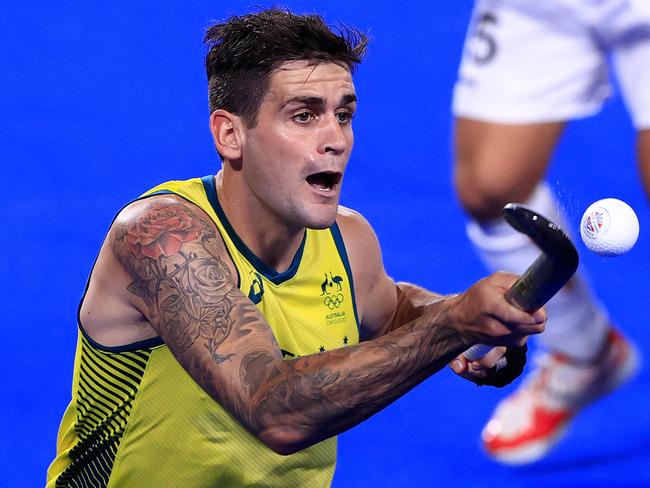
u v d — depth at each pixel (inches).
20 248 550.6
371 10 665.6
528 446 465.1
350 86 262.4
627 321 521.0
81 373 283.0
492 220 492.7
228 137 270.4
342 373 219.8
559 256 195.6
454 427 474.9
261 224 274.2
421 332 219.1
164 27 665.0
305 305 288.5
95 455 292.4
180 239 250.2
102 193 578.6
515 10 468.1
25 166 593.6
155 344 267.4
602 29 465.4
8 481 435.2
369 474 449.7
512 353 293.4
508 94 475.5
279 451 229.1
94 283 271.1
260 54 257.3
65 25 668.1
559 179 575.2
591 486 449.1
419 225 566.9
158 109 625.3
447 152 601.3
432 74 637.9
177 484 283.1
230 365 231.8
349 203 577.6
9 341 505.0
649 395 488.1
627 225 223.1
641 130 505.0
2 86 634.8
